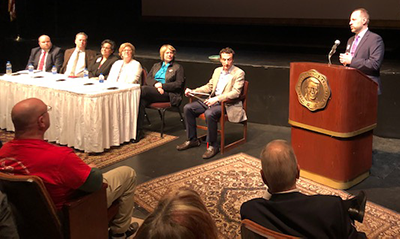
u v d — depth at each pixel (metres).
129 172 2.63
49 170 2.11
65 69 5.62
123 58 5.03
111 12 9.01
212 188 3.51
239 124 5.38
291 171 1.78
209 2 7.90
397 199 3.30
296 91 3.52
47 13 8.83
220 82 4.47
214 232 1.05
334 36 7.00
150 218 1.03
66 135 4.50
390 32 6.41
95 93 4.19
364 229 2.87
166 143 4.67
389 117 4.70
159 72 5.04
